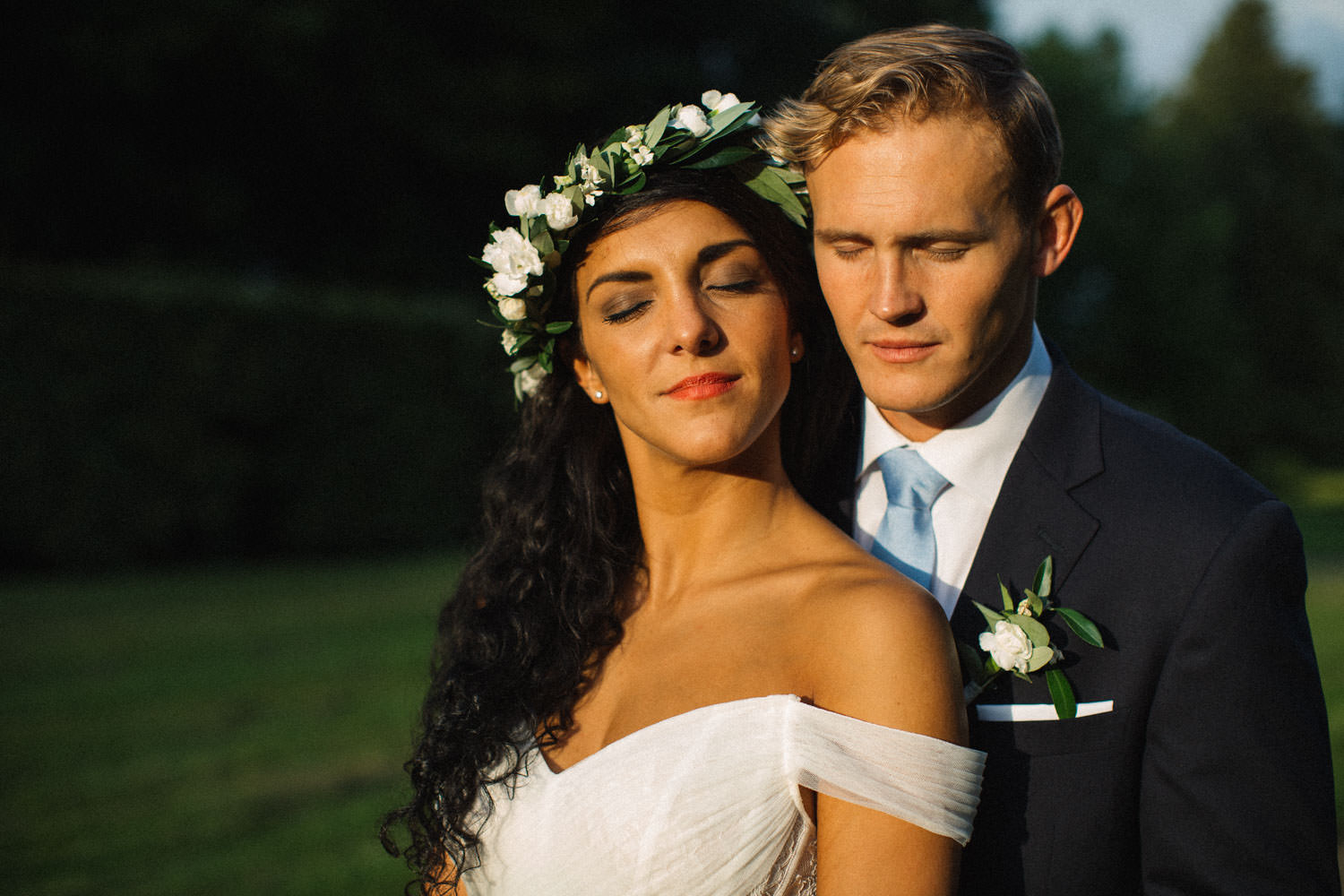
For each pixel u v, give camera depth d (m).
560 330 1.90
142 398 11.14
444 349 12.99
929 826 1.48
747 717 1.61
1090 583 1.72
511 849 1.74
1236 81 38.53
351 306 12.38
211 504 11.54
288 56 15.14
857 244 1.69
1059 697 1.64
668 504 1.87
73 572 10.84
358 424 12.41
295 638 7.89
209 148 16.19
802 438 2.04
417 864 1.93
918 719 1.53
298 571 11.32
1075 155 22.83
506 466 2.12
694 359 1.68
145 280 11.41
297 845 4.33
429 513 12.95
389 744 5.52
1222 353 24.89
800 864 1.62
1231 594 1.62
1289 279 34.25
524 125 17.75
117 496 11.04
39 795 4.87
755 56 19.39
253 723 5.86
